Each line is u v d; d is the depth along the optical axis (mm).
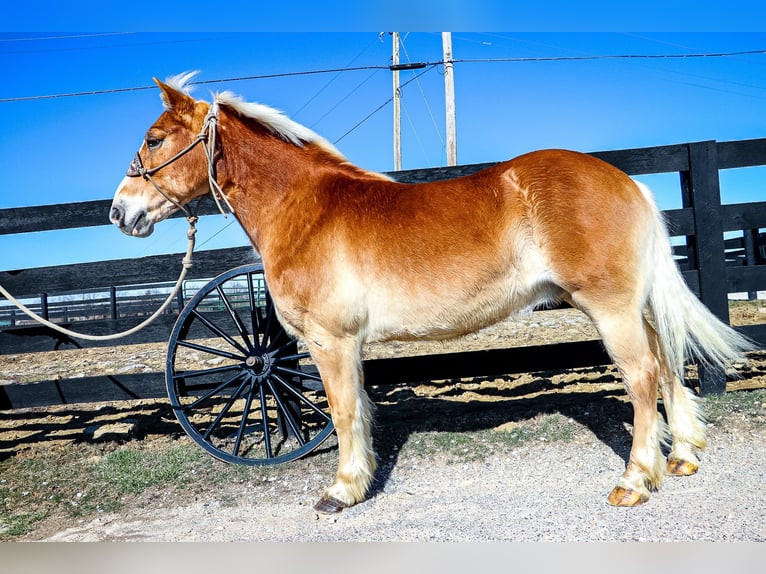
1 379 7039
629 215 3014
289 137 3617
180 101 3631
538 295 3232
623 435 4074
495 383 5875
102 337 3865
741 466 3434
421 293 3191
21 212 4820
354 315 3258
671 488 3213
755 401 4379
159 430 5121
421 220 3203
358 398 3402
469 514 3137
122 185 3717
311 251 3303
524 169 3152
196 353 7543
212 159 3580
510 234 3098
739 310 8852
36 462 4523
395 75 17453
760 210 4723
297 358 4285
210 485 3949
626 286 2992
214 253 4863
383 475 3840
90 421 5492
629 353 3012
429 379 4734
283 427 4652
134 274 4871
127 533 3316
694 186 4605
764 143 4660
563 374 6039
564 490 3344
